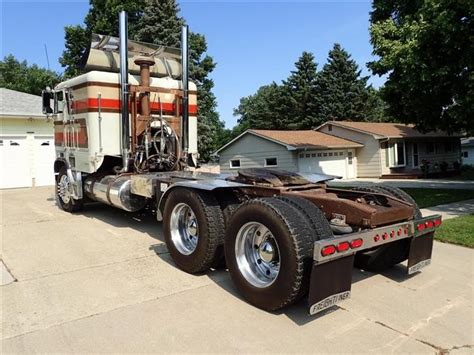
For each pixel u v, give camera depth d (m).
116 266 4.84
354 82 41.56
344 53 41.19
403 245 4.42
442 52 9.73
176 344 3.02
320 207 4.08
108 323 3.36
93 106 7.21
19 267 4.83
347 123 24.55
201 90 27.97
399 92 11.04
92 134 7.27
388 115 12.23
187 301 3.79
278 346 2.98
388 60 10.26
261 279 3.71
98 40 7.36
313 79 43.88
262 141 21.97
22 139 14.73
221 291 4.04
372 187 4.86
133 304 3.73
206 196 4.42
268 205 3.52
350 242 3.30
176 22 26.08
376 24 10.94
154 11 26.27
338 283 3.27
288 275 3.29
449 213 8.44
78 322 3.38
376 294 3.99
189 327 3.28
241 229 3.77
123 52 6.83
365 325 3.32
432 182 18.00
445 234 6.28
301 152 20.61
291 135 22.89
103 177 7.40
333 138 23.42
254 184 4.75
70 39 30.75
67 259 5.14
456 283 4.29
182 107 7.79
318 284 3.14
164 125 7.46
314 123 41.31
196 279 4.38
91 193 7.66
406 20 10.52
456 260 5.10
